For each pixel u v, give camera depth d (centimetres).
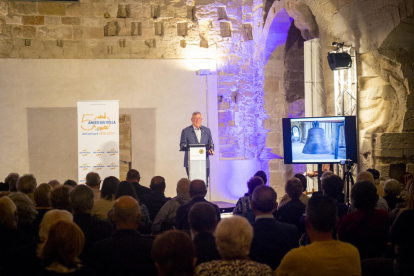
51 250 198
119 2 914
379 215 306
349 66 623
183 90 924
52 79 880
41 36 884
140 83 909
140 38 920
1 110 862
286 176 948
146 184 902
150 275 249
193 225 260
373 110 653
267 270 197
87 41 901
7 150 862
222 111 957
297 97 964
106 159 738
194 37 943
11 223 286
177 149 915
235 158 959
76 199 311
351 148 609
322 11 720
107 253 247
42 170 872
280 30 898
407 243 243
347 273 208
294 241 281
